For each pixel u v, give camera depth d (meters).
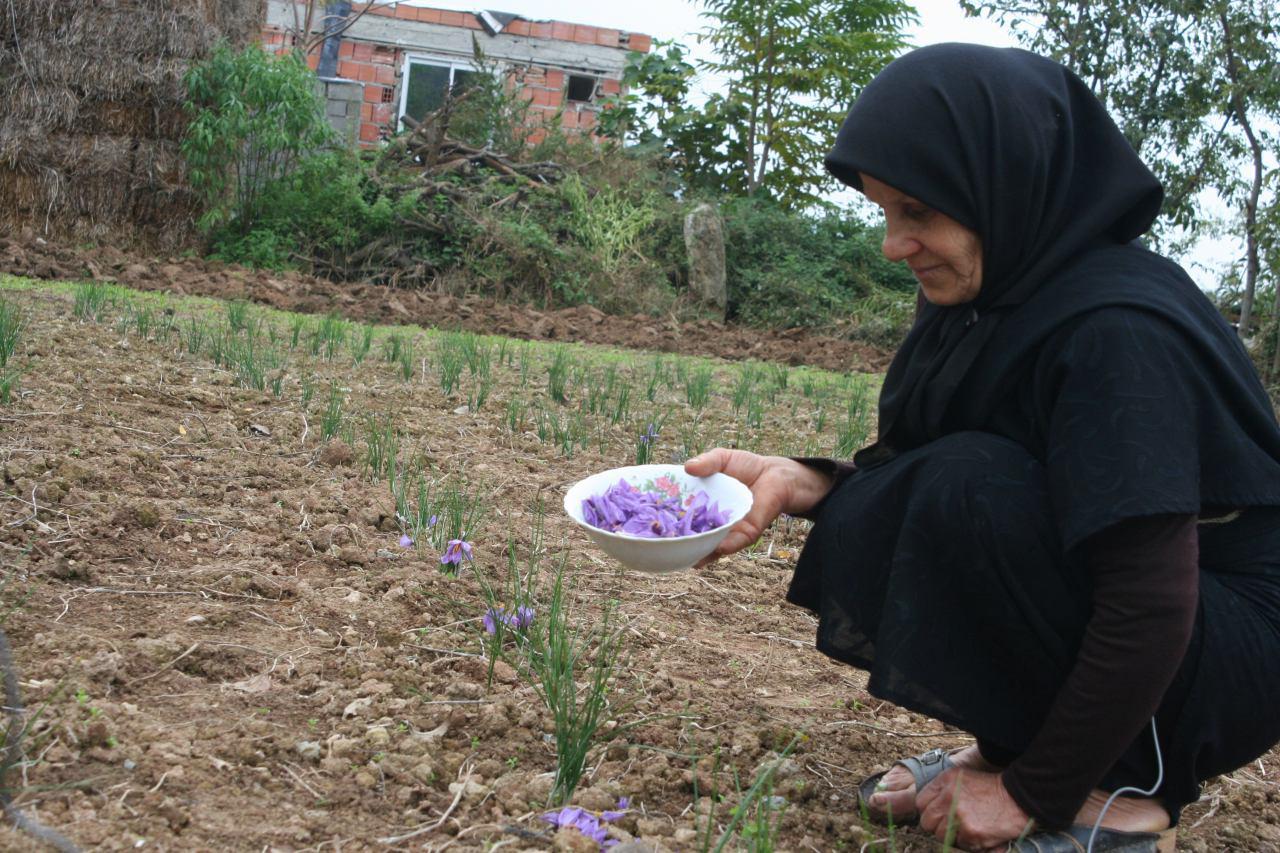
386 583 3.32
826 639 2.39
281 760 2.24
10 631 2.63
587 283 14.23
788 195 19.98
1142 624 1.94
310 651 2.80
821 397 8.01
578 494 2.39
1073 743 2.03
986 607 2.14
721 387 8.07
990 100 2.11
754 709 2.89
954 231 2.14
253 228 14.09
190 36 13.42
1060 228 2.19
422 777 2.24
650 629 3.34
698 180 20.12
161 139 13.52
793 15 19.34
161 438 4.46
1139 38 13.06
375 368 6.78
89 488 3.71
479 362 7.38
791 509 2.53
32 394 4.70
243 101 13.52
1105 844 2.14
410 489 4.31
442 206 14.59
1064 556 2.07
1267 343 12.46
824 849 2.25
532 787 2.27
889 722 2.97
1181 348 2.03
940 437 2.33
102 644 2.58
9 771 2.00
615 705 2.74
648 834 2.18
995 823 2.13
